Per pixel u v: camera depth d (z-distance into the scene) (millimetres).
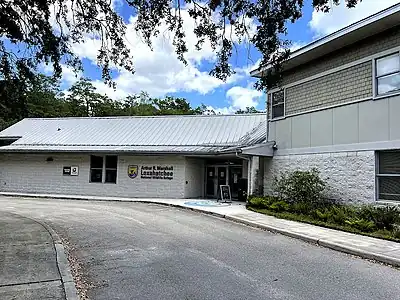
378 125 11633
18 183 23672
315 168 13984
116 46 8148
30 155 23625
